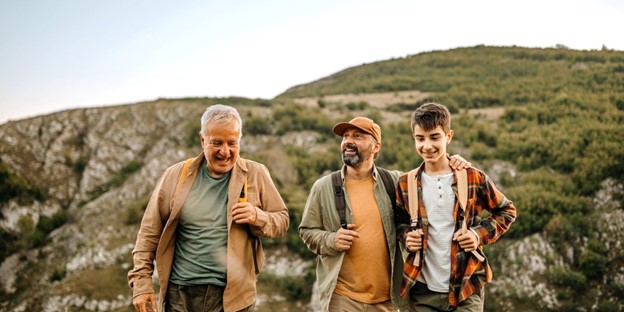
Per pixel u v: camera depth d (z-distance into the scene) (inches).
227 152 135.1
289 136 1740.9
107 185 1775.3
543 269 863.7
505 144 1277.1
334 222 159.8
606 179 1000.9
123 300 1063.6
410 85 2536.9
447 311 142.3
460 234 137.7
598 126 1206.9
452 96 1973.4
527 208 971.3
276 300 975.6
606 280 823.1
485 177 146.0
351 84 2938.0
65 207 1656.0
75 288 1103.0
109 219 1472.7
